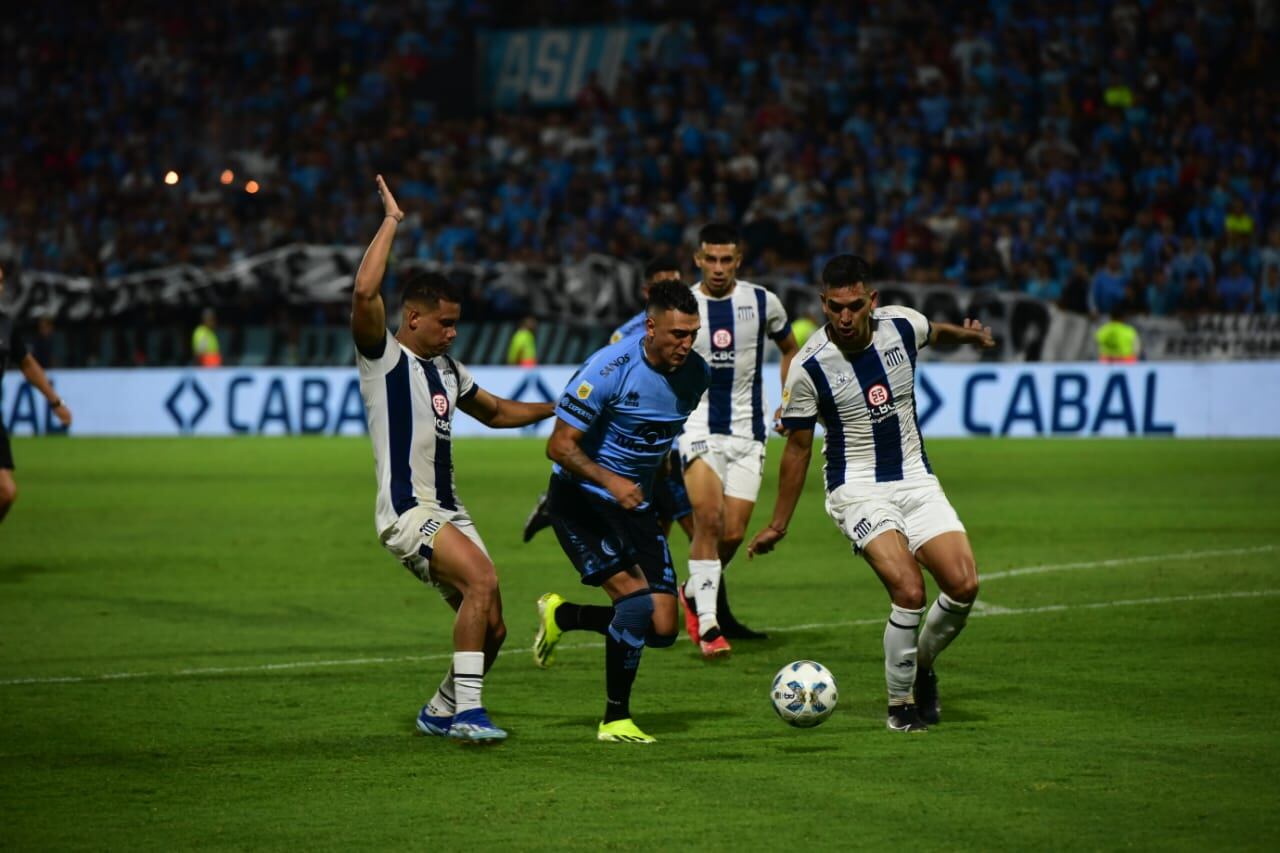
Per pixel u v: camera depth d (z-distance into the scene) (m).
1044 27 95.00
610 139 98.00
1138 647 26.83
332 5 113.88
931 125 93.50
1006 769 18.83
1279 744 19.88
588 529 21.14
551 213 94.50
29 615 31.62
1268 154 86.56
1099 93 92.25
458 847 15.92
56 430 88.88
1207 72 91.25
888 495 21.84
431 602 33.22
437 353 21.12
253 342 90.62
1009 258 83.19
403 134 103.62
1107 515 46.06
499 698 23.70
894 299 81.94
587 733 21.22
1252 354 75.69
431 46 109.50
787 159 93.62
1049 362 75.38
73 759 19.88
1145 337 77.62
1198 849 15.52
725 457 28.62
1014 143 91.19
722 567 28.69
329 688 24.44
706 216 90.56
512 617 31.17
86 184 106.44
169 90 112.25
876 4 99.62
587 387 20.70
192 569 38.28
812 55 98.62
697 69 100.81
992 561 37.44
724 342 28.30
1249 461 61.69
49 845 16.14
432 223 96.69
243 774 19.06
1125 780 18.19
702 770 19.03
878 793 17.80
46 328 90.19
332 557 40.34
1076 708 22.25
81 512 50.94
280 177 104.19
